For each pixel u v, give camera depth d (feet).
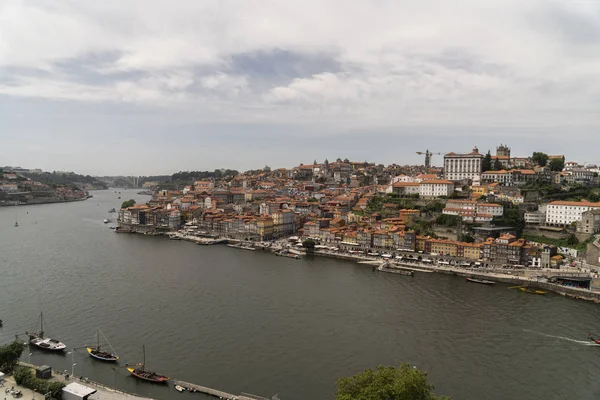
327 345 481.87
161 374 411.75
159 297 638.53
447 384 404.98
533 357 461.37
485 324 551.59
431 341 497.46
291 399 375.45
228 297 645.51
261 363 437.99
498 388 400.47
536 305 632.38
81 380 372.58
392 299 652.89
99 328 517.14
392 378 308.40
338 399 295.07
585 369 437.17
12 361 379.55
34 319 541.75
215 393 374.22
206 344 479.00
